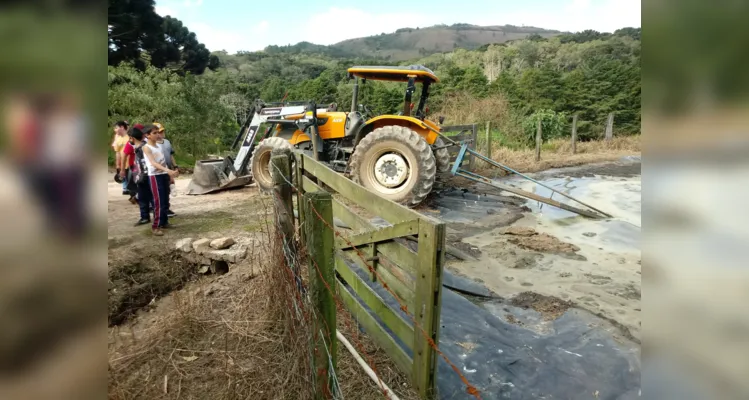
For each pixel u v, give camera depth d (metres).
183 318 2.70
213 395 2.14
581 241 4.34
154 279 3.83
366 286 2.54
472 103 13.93
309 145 6.75
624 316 2.80
